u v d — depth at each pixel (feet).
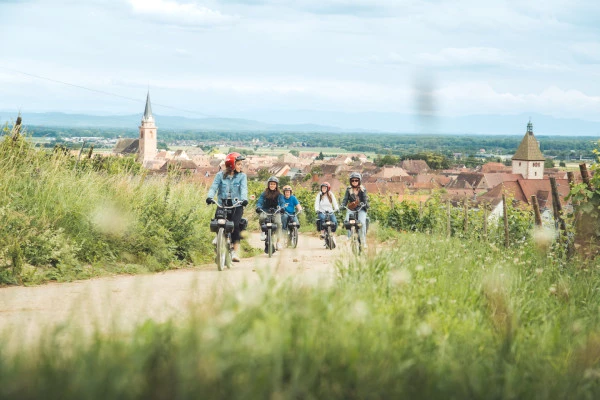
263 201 56.18
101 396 11.20
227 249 44.62
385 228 94.79
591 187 38.65
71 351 13.48
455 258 33.17
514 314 21.16
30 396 11.22
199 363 11.74
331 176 508.53
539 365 16.92
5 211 40.09
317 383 13.19
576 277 32.04
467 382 14.56
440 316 20.65
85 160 56.70
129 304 26.43
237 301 15.24
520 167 490.90
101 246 42.24
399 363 14.65
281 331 14.03
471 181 398.62
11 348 14.49
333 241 63.57
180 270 44.47
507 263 33.35
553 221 43.55
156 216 48.85
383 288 23.54
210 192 43.88
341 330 15.11
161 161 452.76
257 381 12.01
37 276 35.83
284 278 19.53
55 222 42.65
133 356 12.55
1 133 51.72
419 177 374.02
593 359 16.72
